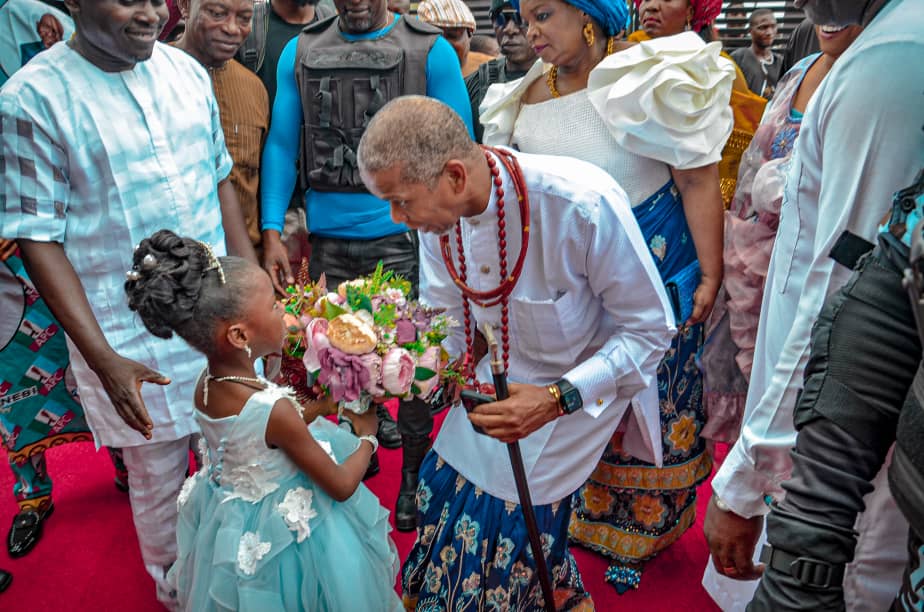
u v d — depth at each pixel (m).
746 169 2.20
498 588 1.84
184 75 2.18
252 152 2.94
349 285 1.71
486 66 3.32
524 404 1.62
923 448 0.84
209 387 1.68
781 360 1.30
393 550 1.96
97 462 3.27
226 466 1.70
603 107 2.06
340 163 2.86
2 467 3.19
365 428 1.86
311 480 1.72
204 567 1.74
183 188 2.10
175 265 1.56
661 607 2.38
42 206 1.91
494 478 1.83
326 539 1.71
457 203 1.55
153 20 1.90
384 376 1.60
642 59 2.00
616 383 1.75
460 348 2.02
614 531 2.48
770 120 2.12
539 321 1.77
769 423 1.30
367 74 2.81
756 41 5.28
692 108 2.02
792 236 1.50
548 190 1.61
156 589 2.44
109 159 1.97
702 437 2.40
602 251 1.65
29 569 2.59
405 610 2.12
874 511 1.27
